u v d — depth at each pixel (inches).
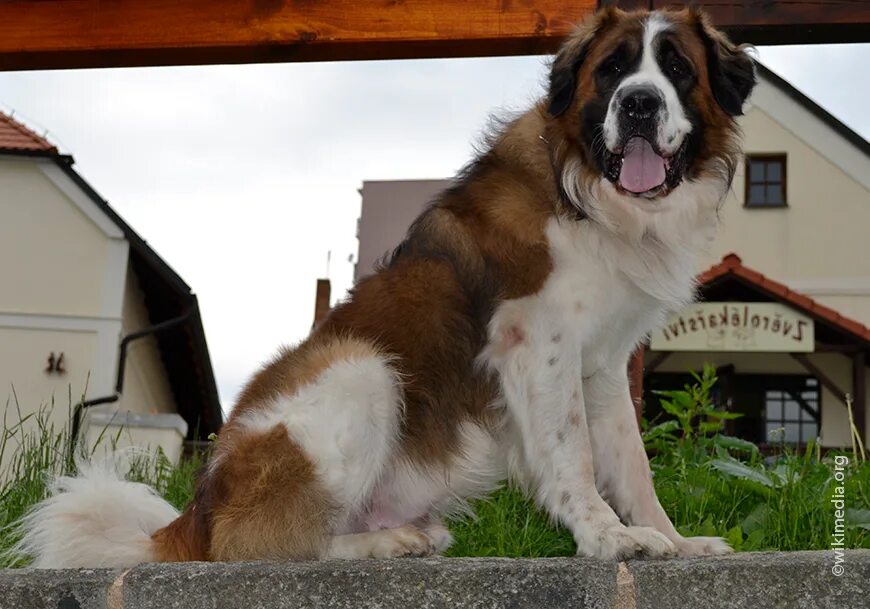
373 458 165.5
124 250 775.7
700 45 176.4
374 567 132.2
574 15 190.5
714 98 177.8
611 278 169.9
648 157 166.2
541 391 167.2
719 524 192.9
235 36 196.9
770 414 885.8
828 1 186.9
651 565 129.0
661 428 232.5
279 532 158.6
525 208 173.6
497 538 196.1
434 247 179.3
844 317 850.8
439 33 192.7
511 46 195.6
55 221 781.9
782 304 828.6
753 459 225.1
